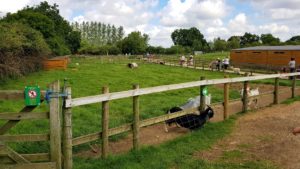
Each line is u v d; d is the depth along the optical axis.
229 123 10.58
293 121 10.71
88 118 11.36
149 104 14.48
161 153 7.59
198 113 10.16
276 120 10.89
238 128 9.96
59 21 71.88
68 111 6.22
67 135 6.22
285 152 7.62
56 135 5.91
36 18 50.66
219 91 19.86
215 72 35.66
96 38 155.62
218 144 8.40
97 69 35.66
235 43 107.06
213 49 110.25
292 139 8.57
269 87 22.98
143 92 7.92
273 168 6.69
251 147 8.09
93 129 9.80
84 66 40.34
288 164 6.90
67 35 80.94
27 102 5.67
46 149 7.83
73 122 10.72
